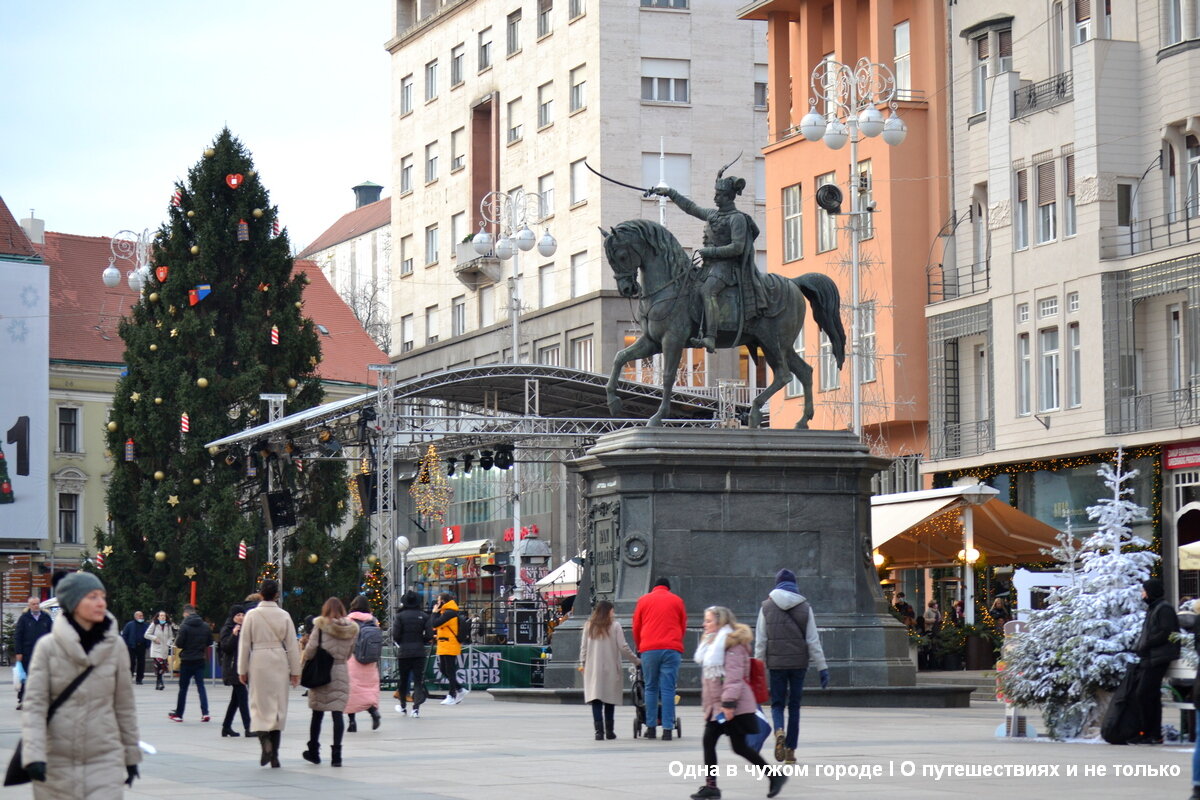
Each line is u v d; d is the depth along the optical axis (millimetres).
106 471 79312
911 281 52188
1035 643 20672
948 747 19312
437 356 80500
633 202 69375
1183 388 42469
